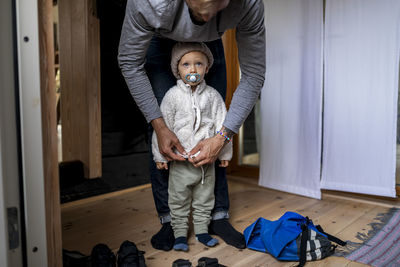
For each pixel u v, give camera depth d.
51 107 0.87
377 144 1.98
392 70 1.89
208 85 1.52
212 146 1.28
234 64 2.76
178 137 1.36
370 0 1.95
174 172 1.39
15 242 0.80
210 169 1.42
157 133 1.32
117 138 2.29
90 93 2.08
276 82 2.39
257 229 1.48
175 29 1.13
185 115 1.36
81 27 2.07
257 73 1.29
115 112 2.26
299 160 2.31
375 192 1.99
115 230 1.64
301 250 1.27
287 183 2.38
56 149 0.90
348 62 2.06
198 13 1.00
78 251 1.38
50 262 0.89
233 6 1.08
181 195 1.38
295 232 1.34
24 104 0.79
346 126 2.10
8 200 0.77
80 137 2.16
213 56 1.49
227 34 2.72
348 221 1.76
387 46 1.90
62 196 2.02
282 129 2.38
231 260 1.29
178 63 1.36
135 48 1.19
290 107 2.33
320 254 1.29
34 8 0.80
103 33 2.15
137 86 1.27
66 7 2.18
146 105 1.30
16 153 0.79
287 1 2.29
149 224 1.73
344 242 1.38
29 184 0.82
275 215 1.87
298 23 2.24
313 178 2.23
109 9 2.17
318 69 2.15
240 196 2.30
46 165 0.86
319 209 1.99
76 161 2.13
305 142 2.26
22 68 0.78
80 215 1.87
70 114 2.21
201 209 1.45
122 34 1.20
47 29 0.84
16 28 0.77
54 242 0.90
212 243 1.38
